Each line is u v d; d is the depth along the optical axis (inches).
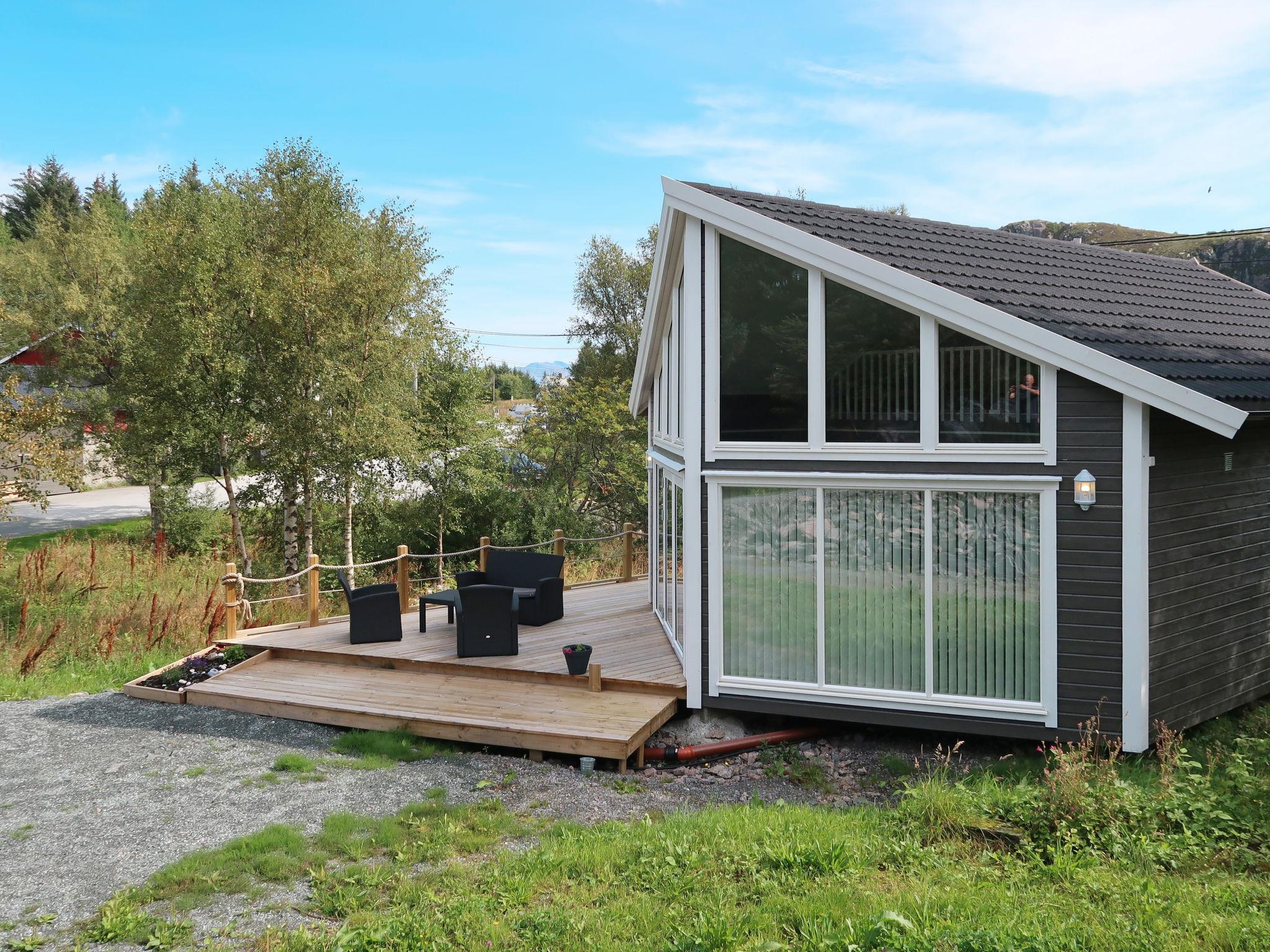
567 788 305.4
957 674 330.6
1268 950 168.7
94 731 365.1
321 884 219.3
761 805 286.5
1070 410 307.3
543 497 1056.8
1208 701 340.2
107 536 1056.2
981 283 342.6
